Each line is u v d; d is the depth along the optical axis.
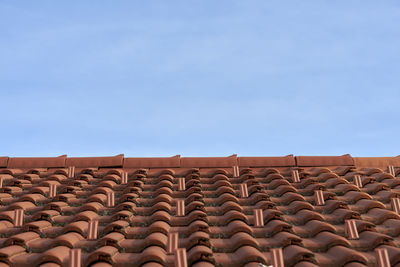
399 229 5.93
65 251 5.30
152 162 8.62
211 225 6.23
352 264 4.98
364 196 6.97
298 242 5.50
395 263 5.05
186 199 7.05
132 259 5.18
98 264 4.99
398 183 7.55
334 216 6.40
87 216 6.32
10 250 5.33
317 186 7.38
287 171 8.51
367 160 8.82
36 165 8.70
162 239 5.52
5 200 7.13
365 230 5.89
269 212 6.30
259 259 4.98
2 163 8.71
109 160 8.69
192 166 8.55
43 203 7.06
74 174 8.18
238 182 7.90
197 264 4.96
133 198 7.08
